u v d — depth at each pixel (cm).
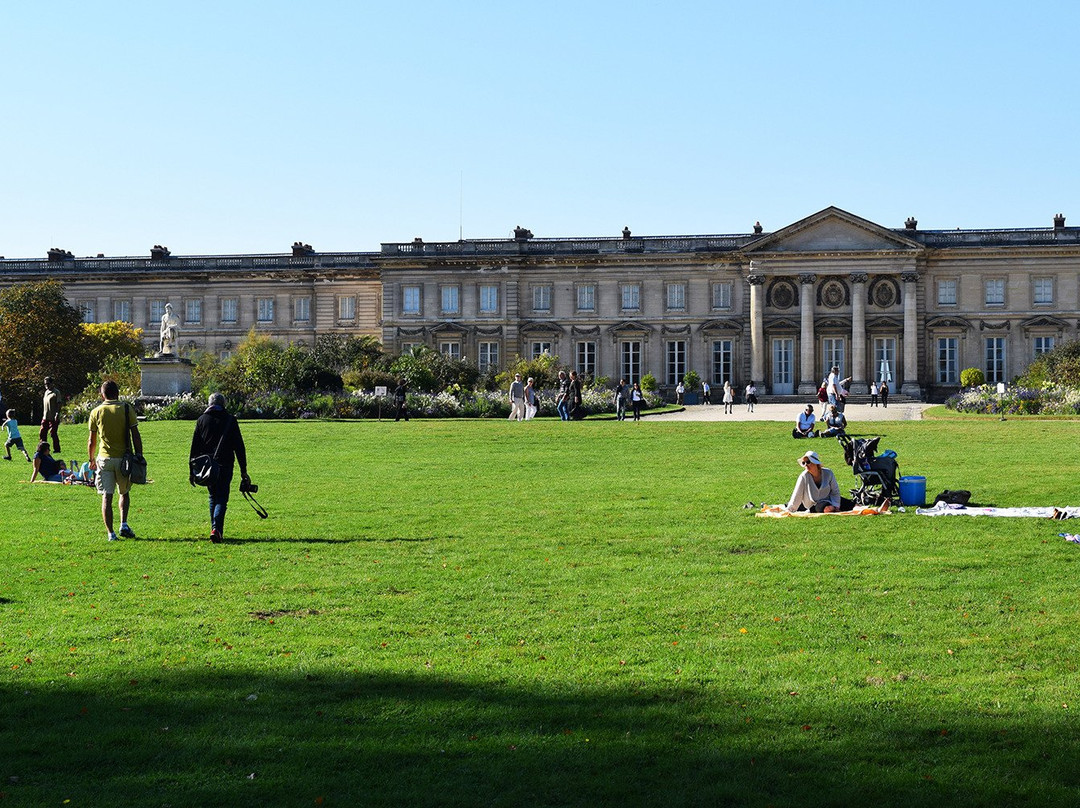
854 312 10600
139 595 1858
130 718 1273
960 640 1540
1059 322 10506
